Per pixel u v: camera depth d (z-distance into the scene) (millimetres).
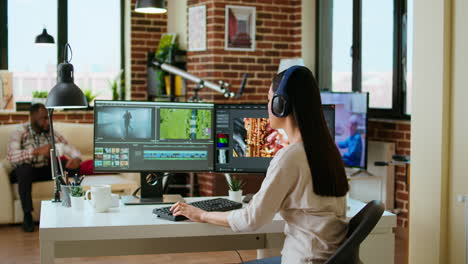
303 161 2061
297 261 2078
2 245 4707
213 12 5918
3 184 5285
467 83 2895
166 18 7008
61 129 6020
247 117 2994
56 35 6809
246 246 3072
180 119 2986
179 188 6555
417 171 3166
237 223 2209
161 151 2975
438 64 3018
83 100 2957
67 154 5559
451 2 2984
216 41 5941
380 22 5516
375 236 2686
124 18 7098
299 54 6266
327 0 6215
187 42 6465
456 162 2977
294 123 2107
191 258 4438
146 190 2994
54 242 2637
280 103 2098
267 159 2994
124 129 2945
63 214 2629
